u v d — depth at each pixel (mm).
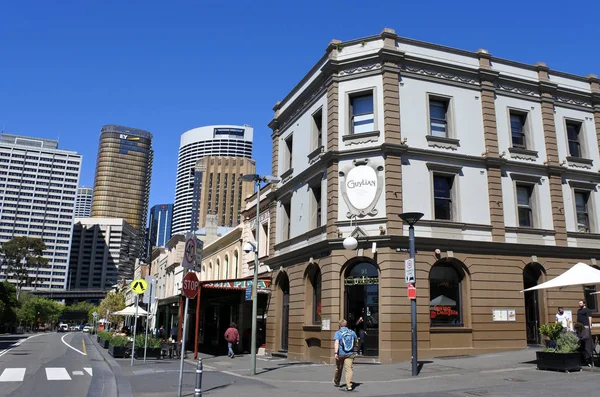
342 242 20141
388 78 21125
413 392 11680
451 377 13945
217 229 52406
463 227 20812
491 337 20094
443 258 20078
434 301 20000
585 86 25594
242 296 30453
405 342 18719
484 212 21453
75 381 15023
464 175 21500
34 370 17984
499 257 21047
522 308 20969
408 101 21375
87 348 33125
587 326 15211
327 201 21344
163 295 58312
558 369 13992
